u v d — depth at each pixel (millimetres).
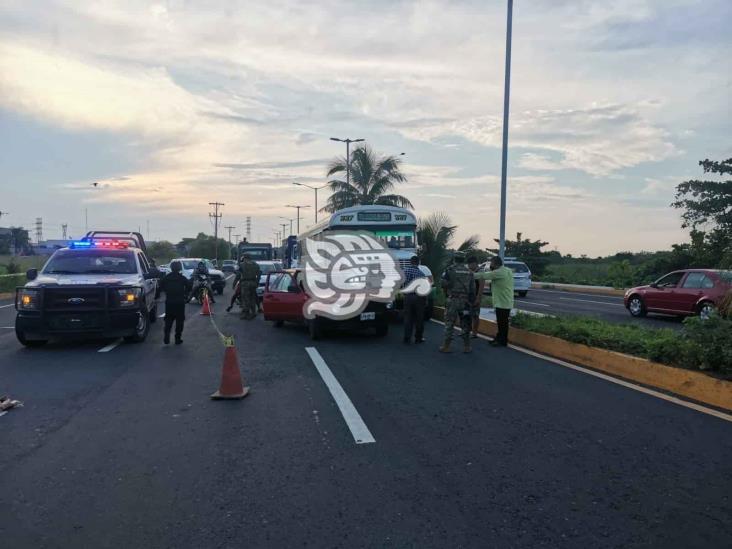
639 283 29547
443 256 19219
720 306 7875
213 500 4211
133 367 9141
